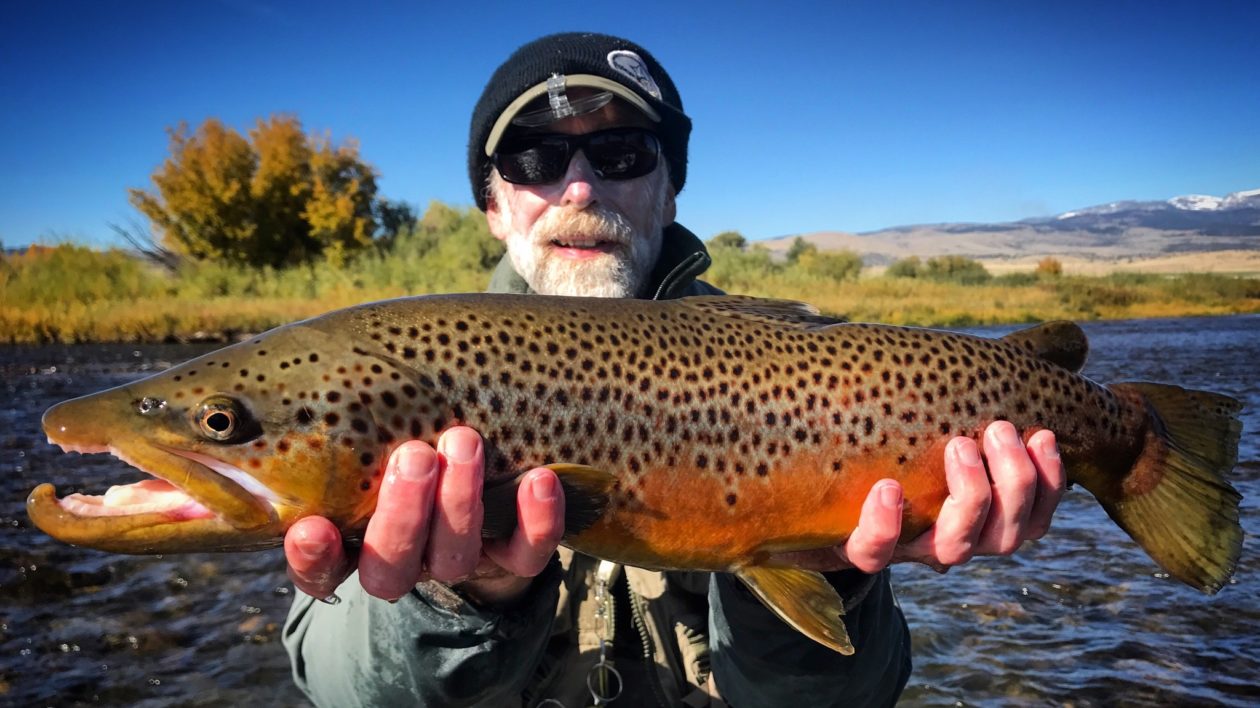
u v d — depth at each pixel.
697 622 0.64
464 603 0.47
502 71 0.73
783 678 0.54
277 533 0.41
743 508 0.48
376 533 0.38
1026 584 1.13
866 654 0.55
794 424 0.49
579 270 0.70
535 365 0.45
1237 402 0.55
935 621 1.02
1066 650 0.94
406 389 0.42
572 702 0.62
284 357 0.42
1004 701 0.84
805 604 0.48
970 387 0.52
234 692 0.91
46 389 3.08
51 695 0.90
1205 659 0.90
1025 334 0.55
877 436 0.50
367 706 0.52
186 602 1.15
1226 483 0.54
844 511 0.50
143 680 0.94
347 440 0.41
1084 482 0.55
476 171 0.80
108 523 0.39
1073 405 0.54
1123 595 1.08
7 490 1.68
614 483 0.44
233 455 0.40
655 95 0.72
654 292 0.78
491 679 0.49
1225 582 0.53
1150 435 0.56
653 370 0.47
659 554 0.48
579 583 0.63
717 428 0.48
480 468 0.39
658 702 0.63
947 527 0.48
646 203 0.72
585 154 0.70
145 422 0.40
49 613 1.11
